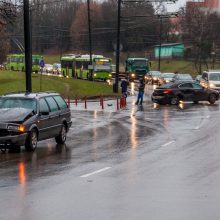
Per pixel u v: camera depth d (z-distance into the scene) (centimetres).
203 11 16488
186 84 5522
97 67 9919
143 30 16350
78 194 1423
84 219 1157
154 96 5522
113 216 1185
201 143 2577
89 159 2100
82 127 3500
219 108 4978
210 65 14800
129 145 2545
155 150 2350
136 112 4666
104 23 17062
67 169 1855
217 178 1662
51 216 1182
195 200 1348
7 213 1209
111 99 6638
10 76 9275
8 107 2444
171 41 17412
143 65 10388
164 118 4050
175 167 1881
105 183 1586
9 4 4650
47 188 1509
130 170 1823
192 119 3925
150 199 1362
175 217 1175
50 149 2442
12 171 1817
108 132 3181
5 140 2239
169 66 15288
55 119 2569
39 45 19500
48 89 7350
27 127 2314
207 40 15062
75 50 18012
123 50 17138
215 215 1193
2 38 12962
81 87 7969
